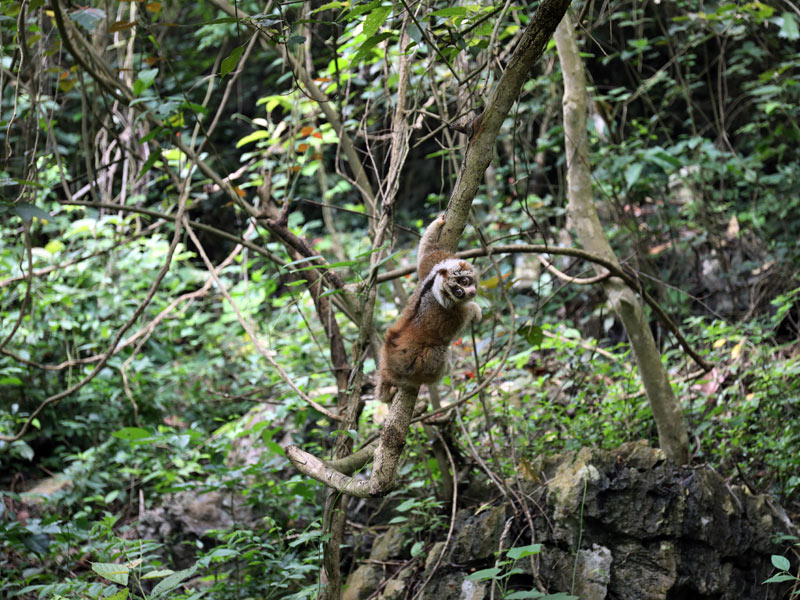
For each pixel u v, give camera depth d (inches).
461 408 235.6
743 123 470.3
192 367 374.3
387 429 147.6
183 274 427.2
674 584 201.2
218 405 361.1
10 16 224.5
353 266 179.2
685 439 236.2
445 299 141.9
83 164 433.4
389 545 230.5
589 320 368.5
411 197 553.6
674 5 410.9
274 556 229.0
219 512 266.4
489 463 235.0
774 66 403.2
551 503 210.1
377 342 203.6
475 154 140.6
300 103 288.5
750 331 319.0
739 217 379.9
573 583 192.2
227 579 238.1
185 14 528.4
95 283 370.6
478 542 211.8
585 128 245.1
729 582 206.4
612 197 360.5
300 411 256.8
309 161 336.2
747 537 213.0
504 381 288.8
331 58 245.4
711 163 373.1
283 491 252.2
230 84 239.8
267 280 386.6
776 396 259.8
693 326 324.2
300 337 368.2
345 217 522.6
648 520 205.8
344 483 156.1
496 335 318.0
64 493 291.3
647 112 463.2
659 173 383.9
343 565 243.4
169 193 401.1
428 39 163.9
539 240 369.1
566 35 242.1
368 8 157.4
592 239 242.4
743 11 323.9
